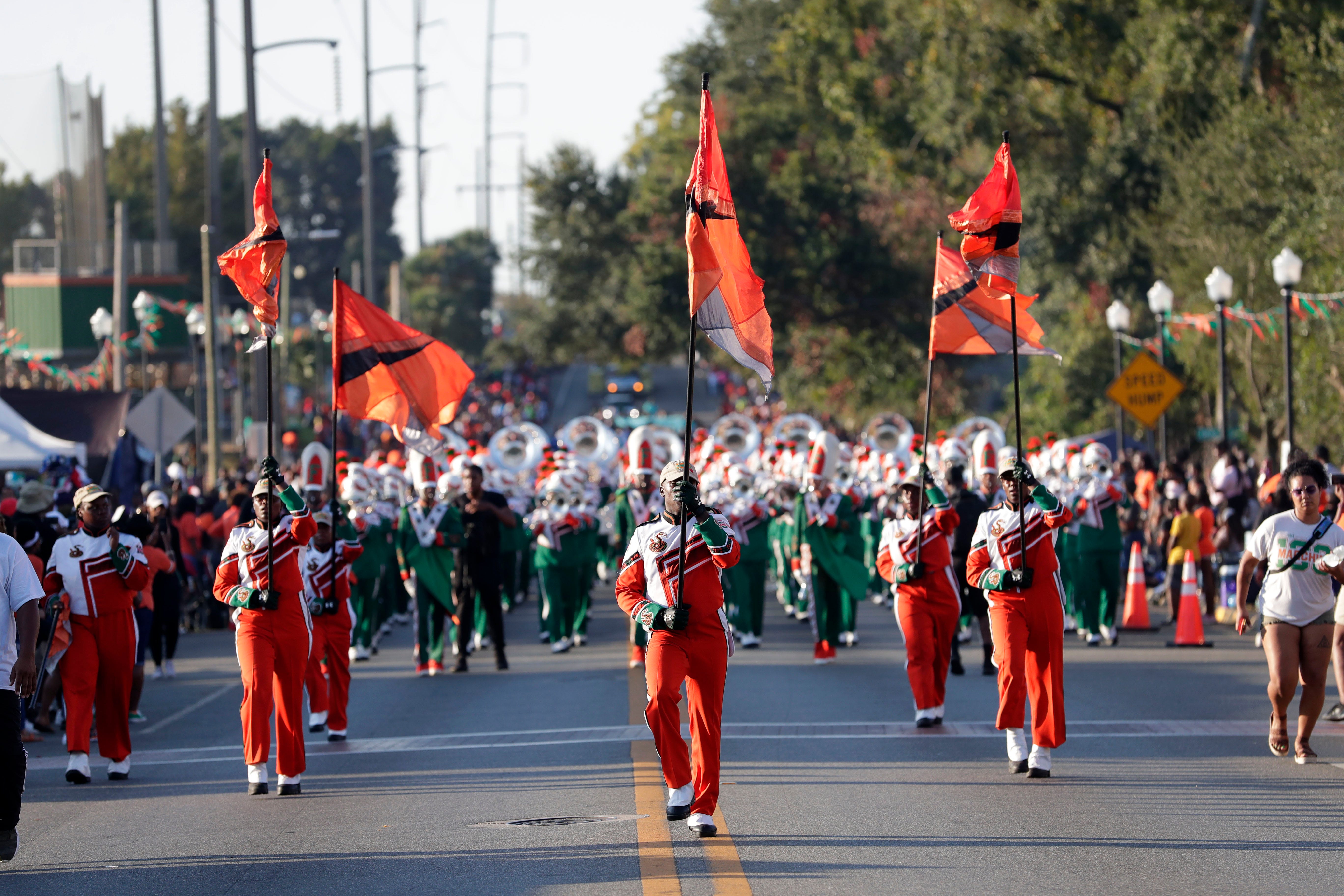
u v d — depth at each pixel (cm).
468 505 5016
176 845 2530
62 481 5391
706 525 2394
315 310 18225
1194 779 2888
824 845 2367
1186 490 6700
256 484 2973
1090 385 11375
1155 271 10388
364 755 3441
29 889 2247
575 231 16200
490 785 2981
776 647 5572
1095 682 4353
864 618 6681
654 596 2444
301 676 2992
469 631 5031
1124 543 6475
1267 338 8456
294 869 2323
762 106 15425
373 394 3803
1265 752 3186
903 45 12219
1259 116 8831
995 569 2967
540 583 6038
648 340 15162
